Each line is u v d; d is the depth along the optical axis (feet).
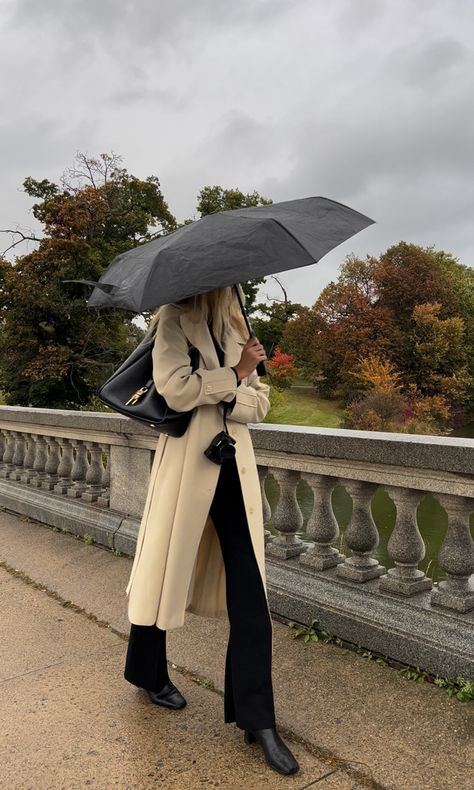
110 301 6.70
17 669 9.84
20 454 21.27
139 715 8.35
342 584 10.55
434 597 9.42
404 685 8.79
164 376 6.98
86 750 7.61
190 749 7.55
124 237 72.95
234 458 7.39
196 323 7.29
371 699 8.50
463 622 8.94
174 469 7.41
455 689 8.50
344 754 7.39
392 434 10.28
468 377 139.85
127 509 15.67
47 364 57.98
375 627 9.55
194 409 7.35
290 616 10.84
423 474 9.34
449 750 7.36
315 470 10.98
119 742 7.75
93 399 61.87
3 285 60.34
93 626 11.44
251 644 7.15
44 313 59.16
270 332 121.39
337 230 6.60
